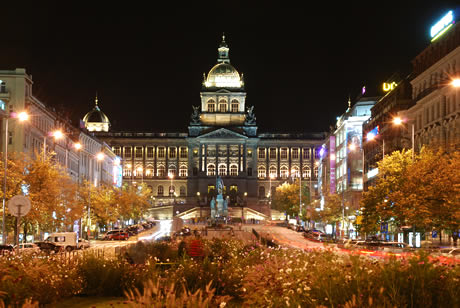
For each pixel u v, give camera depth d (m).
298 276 19.91
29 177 82.44
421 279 17.33
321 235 108.94
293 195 181.50
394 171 74.94
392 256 19.41
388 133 111.62
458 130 80.44
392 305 16.23
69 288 27.06
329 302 17.36
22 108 112.75
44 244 80.75
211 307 15.89
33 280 24.33
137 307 15.08
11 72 113.06
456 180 61.47
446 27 91.44
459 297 16.88
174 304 15.16
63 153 144.25
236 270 27.94
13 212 40.53
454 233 66.00
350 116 155.25
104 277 28.27
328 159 180.25
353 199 137.88
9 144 109.00
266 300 18.39
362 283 17.61
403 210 64.25
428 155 70.12
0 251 52.41
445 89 84.50
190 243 44.06
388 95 116.75
